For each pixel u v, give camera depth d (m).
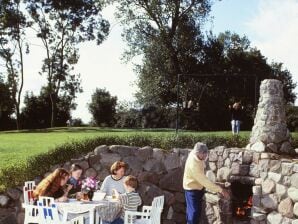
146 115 35.69
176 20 36.69
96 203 9.13
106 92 43.94
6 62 42.84
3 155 14.45
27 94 43.25
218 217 11.38
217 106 33.25
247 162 11.21
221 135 14.77
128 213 8.74
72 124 44.09
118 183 10.21
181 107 33.38
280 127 11.41
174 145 14.23
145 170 13.65
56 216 8.60
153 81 35.56
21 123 42.84
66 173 9.53
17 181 12.12
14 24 41.72
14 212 11.88
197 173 9.95
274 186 10.38
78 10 42.19
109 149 13.46
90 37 43.47
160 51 36.09
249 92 34.00
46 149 15.85
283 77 47.25
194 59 37.00
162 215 13.69
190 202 10.12
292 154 11.42
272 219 10.32
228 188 11.38
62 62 43.53
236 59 40.56
